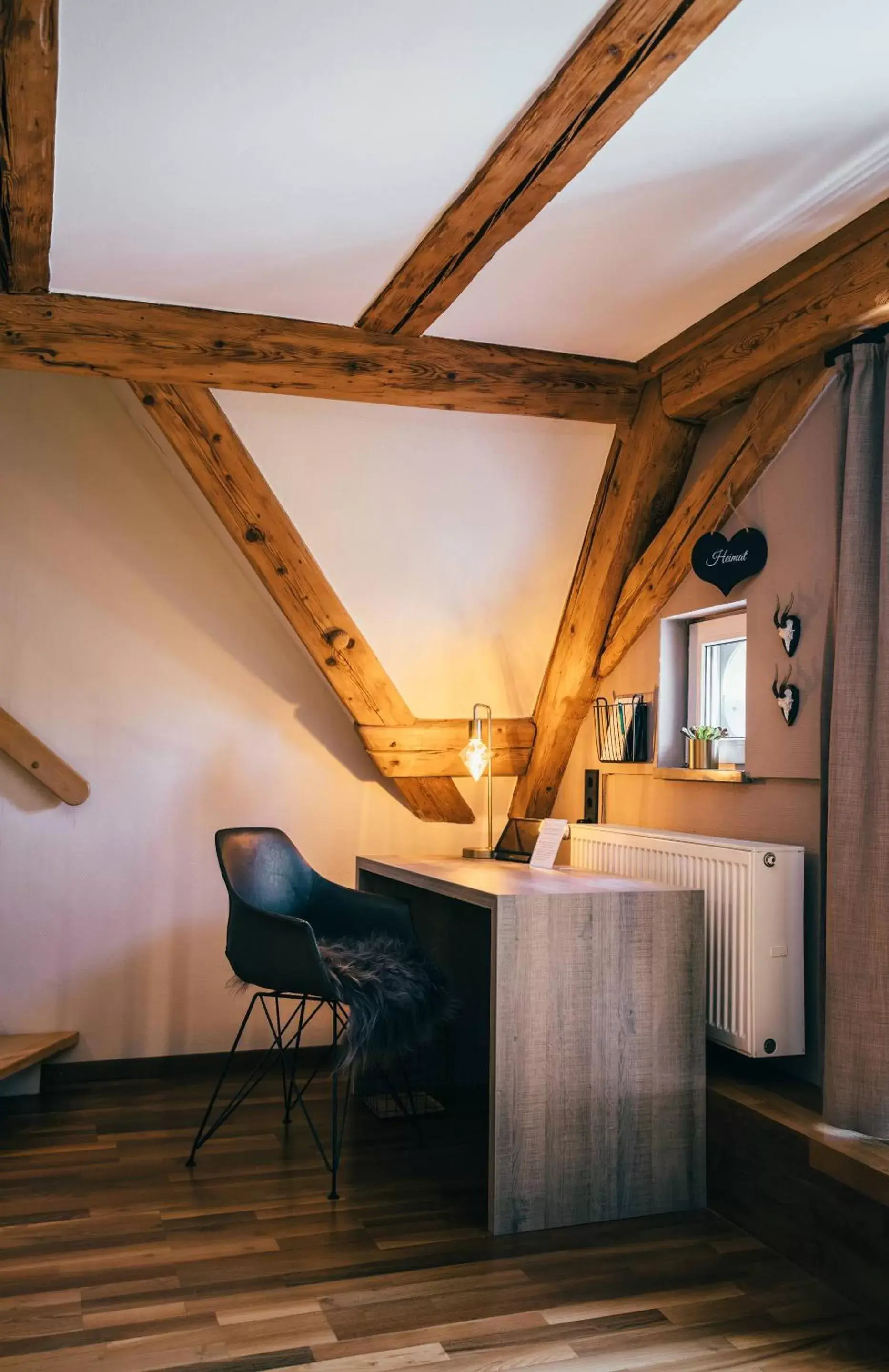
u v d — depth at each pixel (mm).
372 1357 2074
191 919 4031
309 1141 3291
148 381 3205
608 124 2166
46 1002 3879
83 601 3969
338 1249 2543
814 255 2709
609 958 2805
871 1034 2465
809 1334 2195
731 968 2943
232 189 2477
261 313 3203
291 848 3611
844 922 2537
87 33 1919
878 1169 2264
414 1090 3803
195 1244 2551
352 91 2094
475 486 3695
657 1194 2818
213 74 2037
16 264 2877
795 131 2199
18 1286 2332
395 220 2621
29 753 3822
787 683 3033
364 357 3291
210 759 4082
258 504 3557
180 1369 2021
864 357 2617
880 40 1897
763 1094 2814
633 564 3756
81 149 2301
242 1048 4066
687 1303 2314
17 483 3926
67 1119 3463
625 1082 2801
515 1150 2682
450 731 4180
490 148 2297
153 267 2896
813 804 2928
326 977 2947
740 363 3041
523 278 2926
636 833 3475
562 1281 2406
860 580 2586
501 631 4086
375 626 3916
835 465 2820
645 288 2982
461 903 3887
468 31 1908
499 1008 2695
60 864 3908
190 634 4078
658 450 3529
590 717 4191
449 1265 2473
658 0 1804
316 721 4219
